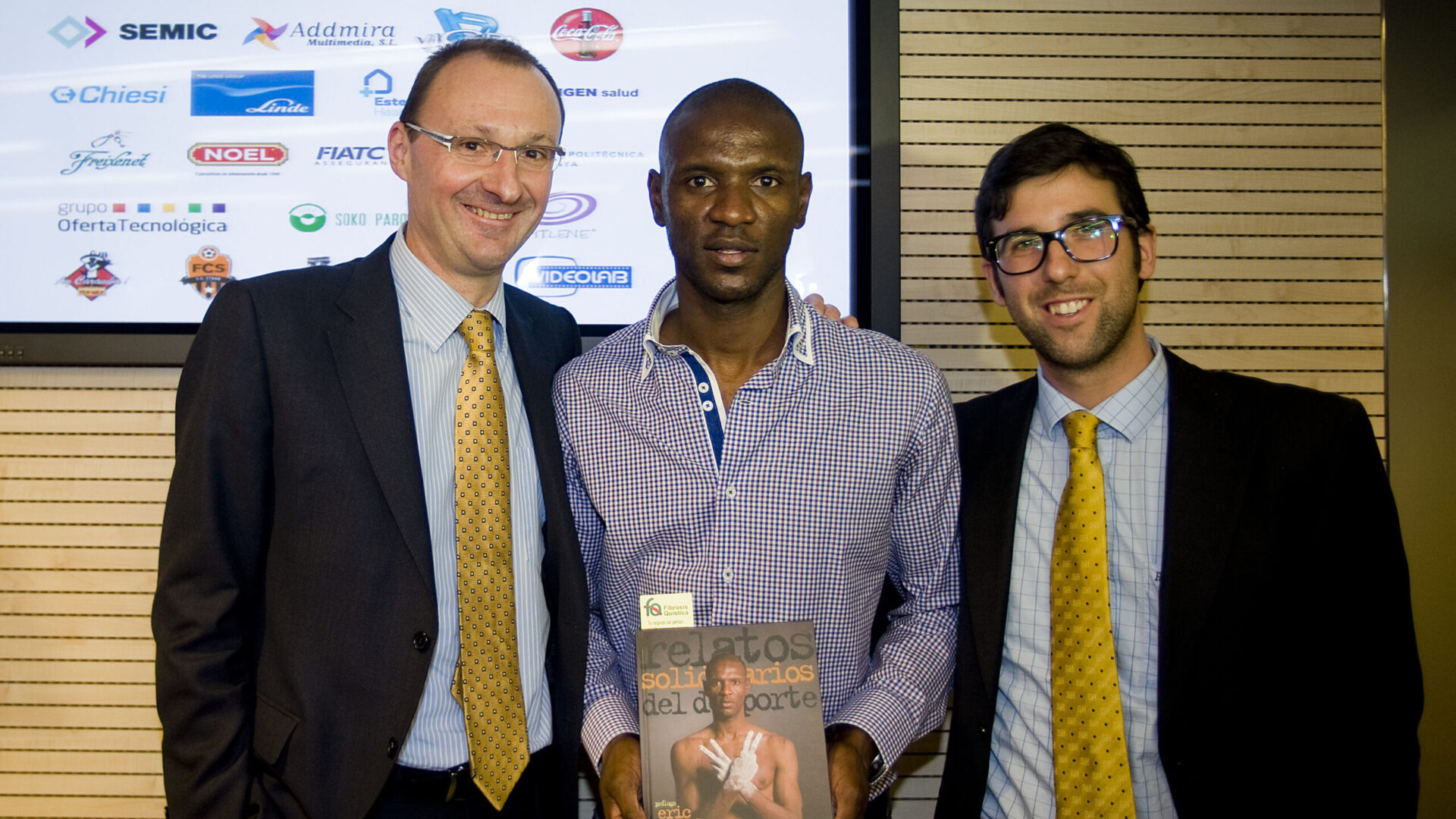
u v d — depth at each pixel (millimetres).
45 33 2201
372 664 1303
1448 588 2256
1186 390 1463
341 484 1318
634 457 1422
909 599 1588
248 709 1310
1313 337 2297
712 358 1430
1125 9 2299
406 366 1403
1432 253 2293
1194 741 1336
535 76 1439
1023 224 1441
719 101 1316
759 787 1242
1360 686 1345
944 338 2291
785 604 1372
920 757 2293
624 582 1458
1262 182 2297
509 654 1392
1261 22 2303
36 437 2266
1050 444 1515
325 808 1278
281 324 1356
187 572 1289
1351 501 1364
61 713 2256
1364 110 2301
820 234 2238
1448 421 2277
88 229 2197
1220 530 1359
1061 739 1383
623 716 1389
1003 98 2291
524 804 1435
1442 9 2291
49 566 2264
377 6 2223
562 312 1749
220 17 2211
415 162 1416
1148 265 1502
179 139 2205
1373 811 1330
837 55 2240
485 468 1397
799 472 1392
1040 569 1469
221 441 1310
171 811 1279
